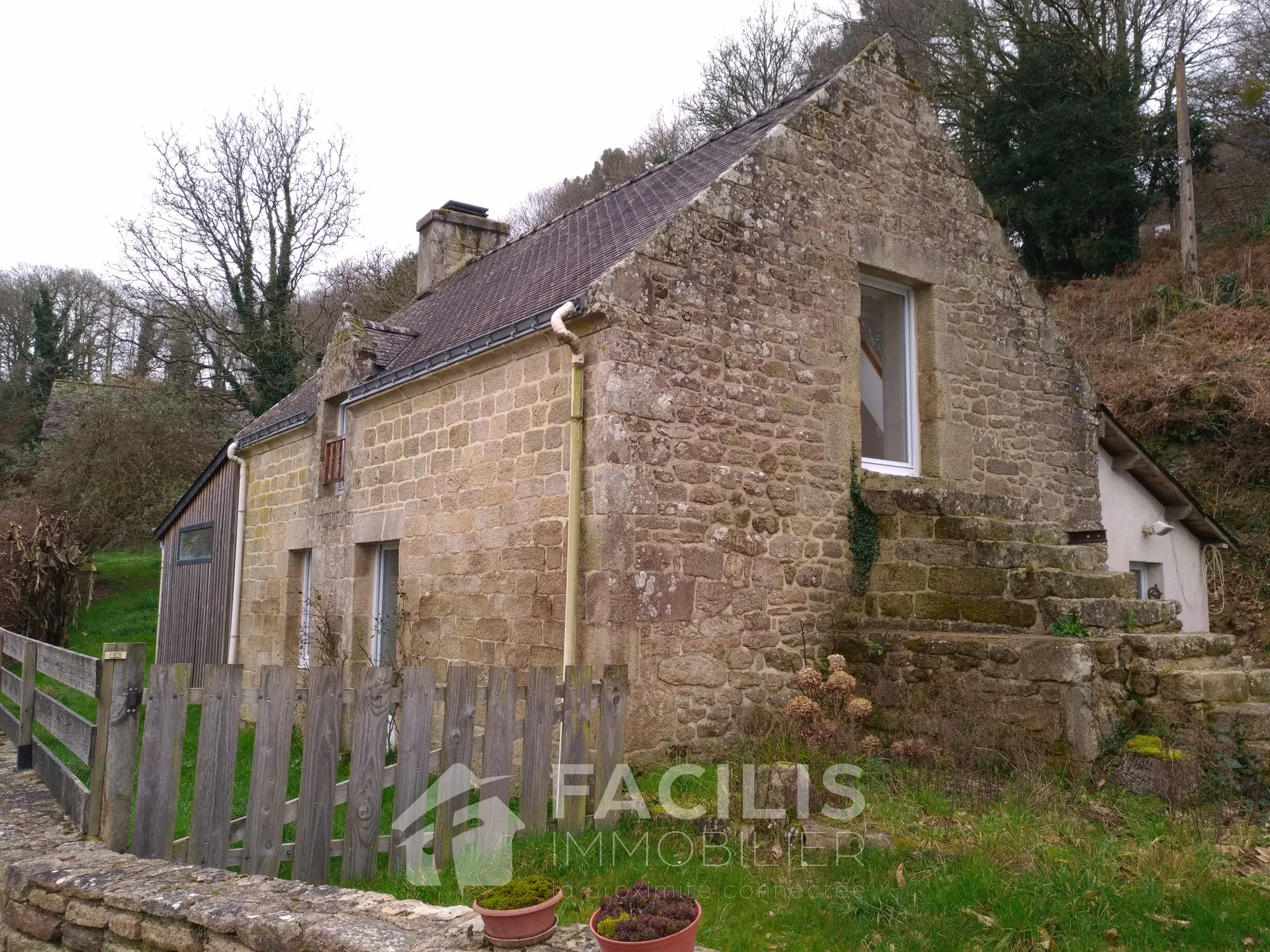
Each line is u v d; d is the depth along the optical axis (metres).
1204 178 21.02
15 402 32.72
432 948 3.27
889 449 8.94
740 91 25.53
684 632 6.74
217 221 24.25
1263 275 16.78
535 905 3.34
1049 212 19.98
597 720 6.18
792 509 7.54
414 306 13.32
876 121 8.70
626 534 6.48
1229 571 12.91
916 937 3.62
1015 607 7.25
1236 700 5.92
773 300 7.64
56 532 17.25
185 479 23.83
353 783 4.58
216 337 24.66
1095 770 5.68
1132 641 6.18
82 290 33.38
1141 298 17.70
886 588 7.80
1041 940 3.59
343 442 10.00
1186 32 21.38
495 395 7.64
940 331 8.88
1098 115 19.41
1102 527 10.45
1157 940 3.59
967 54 20.86
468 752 4.90
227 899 3.68
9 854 4.23
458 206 14.27
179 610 13.95
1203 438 14.23
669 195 8.80
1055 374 9.88
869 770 5.80
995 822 4.85
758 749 6.25
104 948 3.82
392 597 9.27
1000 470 9.16
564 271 8.55
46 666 5.64
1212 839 4.67
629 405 6.62
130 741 4.30
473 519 7.77
